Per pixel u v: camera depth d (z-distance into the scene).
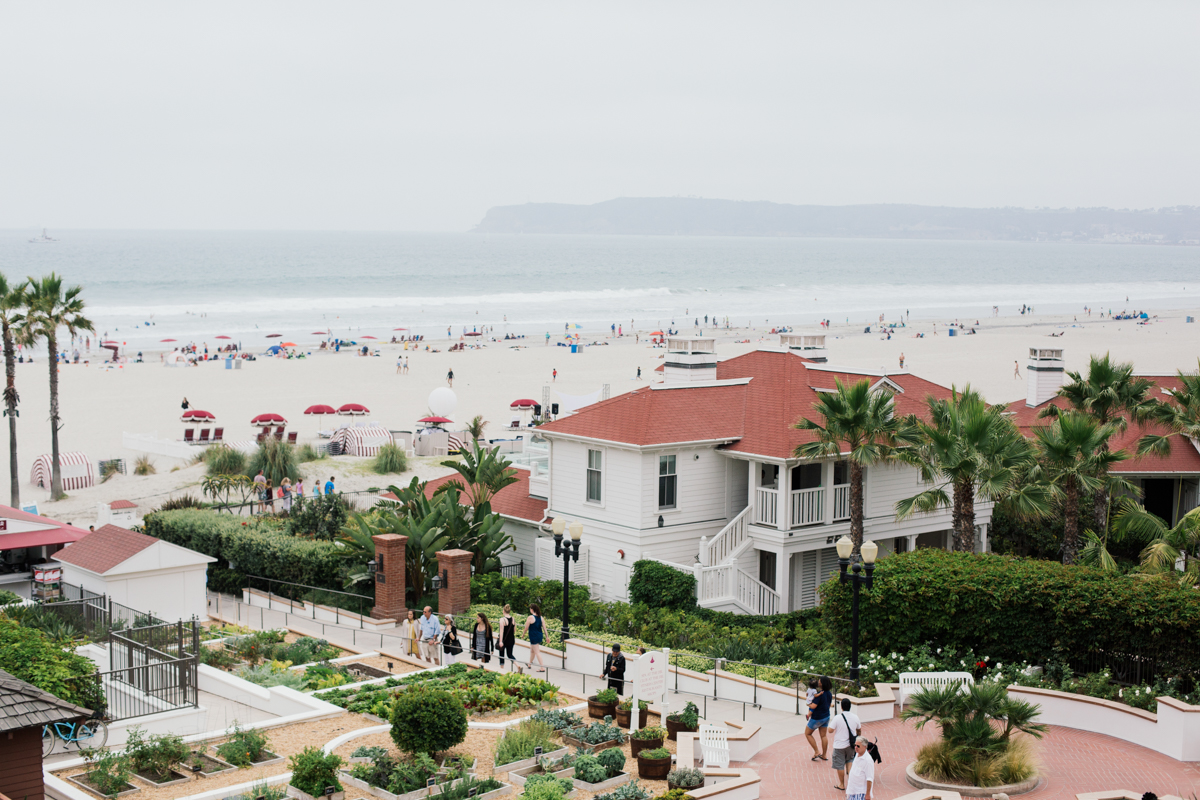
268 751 18.69
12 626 21.44
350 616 31.27
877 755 16.75
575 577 35.88
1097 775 18.45
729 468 35.66
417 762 17.34
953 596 23.58
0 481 54.34
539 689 22.34
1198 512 27.66
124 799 16.58
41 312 49.50
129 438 61.66
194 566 31.28
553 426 36.28
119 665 24.06
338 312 165.50
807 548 34.28
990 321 166.62
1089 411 35.75
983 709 18.22
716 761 18.19
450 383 90.56
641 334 137.50
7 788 14.77
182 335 130.38
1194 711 19.05
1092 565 29.23
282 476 52.22
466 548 33.72
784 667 23.95
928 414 36.22
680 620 29.73
